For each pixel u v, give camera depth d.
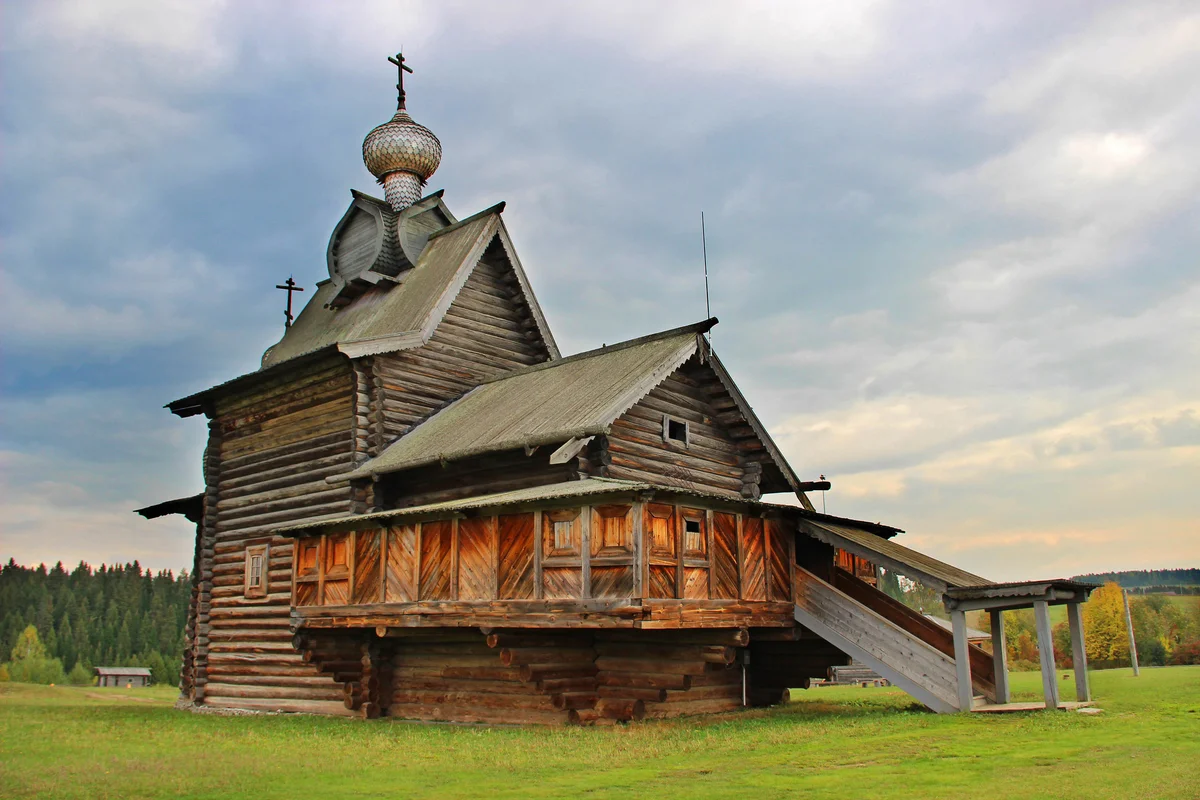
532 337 31.16
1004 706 18.56
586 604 17.00
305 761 14.69
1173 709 18.11
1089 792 10.73
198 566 32.00
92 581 116.88
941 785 11.40
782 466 24.33
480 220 30.77
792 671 23.17
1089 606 65.31
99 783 12.77
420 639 22.28
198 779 13.03
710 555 18.64
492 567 18.48
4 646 96.06
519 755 14.91
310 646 22.44
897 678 19.78
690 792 11.42
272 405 28.75
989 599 18.83
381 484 23.81
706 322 21.97
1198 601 68.12
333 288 33.31
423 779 12.88
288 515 27.00
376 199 33.16
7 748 17.03
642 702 19.77
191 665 30.61
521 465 21.20
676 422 22.33
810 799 10.84
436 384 27.69
